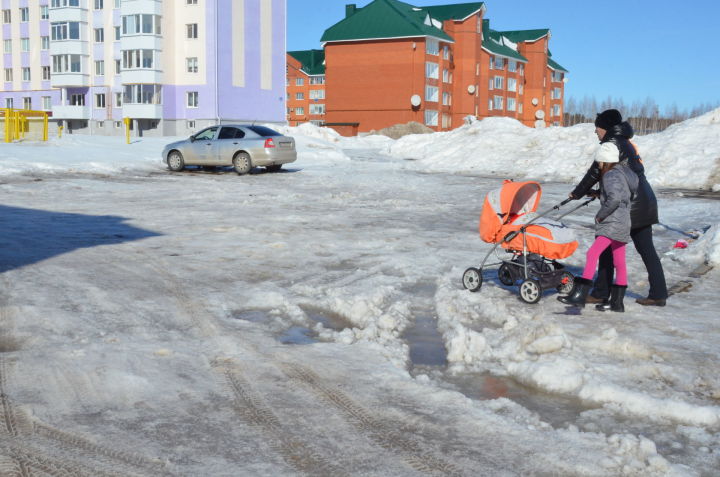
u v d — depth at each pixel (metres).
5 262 7.29
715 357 4.70
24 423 3.35
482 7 78.12
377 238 9.75
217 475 2.90
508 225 6.47
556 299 6.44
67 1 61.50
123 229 10.09
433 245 9.28
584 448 3.24
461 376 4.40
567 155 24.80
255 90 61.53
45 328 4.93
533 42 94.25
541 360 4.48
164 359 4.35
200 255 8.16
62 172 19.64
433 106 73.50
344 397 3.82
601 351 4.83
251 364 4.33
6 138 25.47
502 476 2.96
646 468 3.03
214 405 3.66
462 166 26.23
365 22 73.62
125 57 57.28
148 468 2.95
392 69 71.50
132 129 60.31
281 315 5.64
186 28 57.16
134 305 5.69
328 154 30.17
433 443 3.26
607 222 5.81
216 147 21.50
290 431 3.37
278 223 11.06
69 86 63.03
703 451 3.29
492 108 86.75
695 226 11.63
